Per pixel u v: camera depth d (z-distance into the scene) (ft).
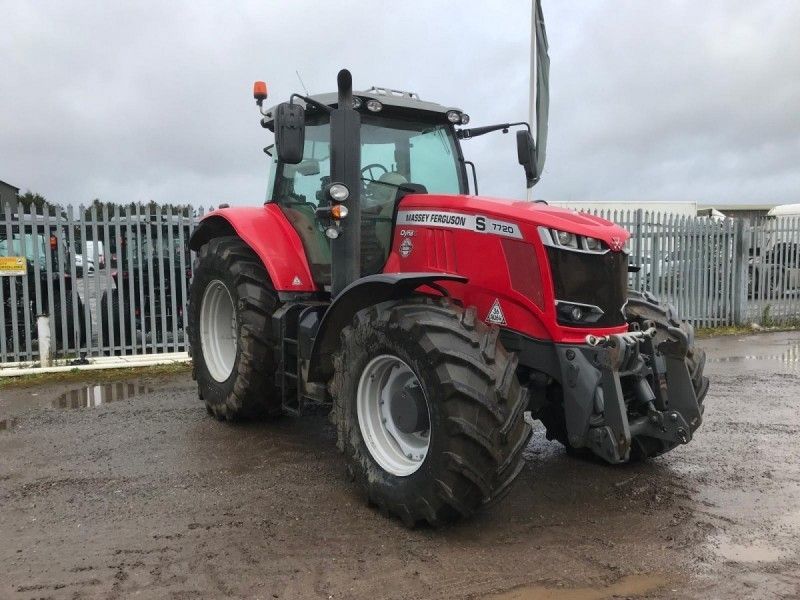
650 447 13.98
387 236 14.43
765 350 31.53
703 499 12.52
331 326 12.98
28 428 17.26
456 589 9.12
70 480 13.34
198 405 19.76
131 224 27.73
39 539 10.67
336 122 13.15
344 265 13.37
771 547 10.45
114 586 9.20
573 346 11.63
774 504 12.28
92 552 10.21
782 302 41.14
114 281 28.09
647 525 11.31
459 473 10.12
